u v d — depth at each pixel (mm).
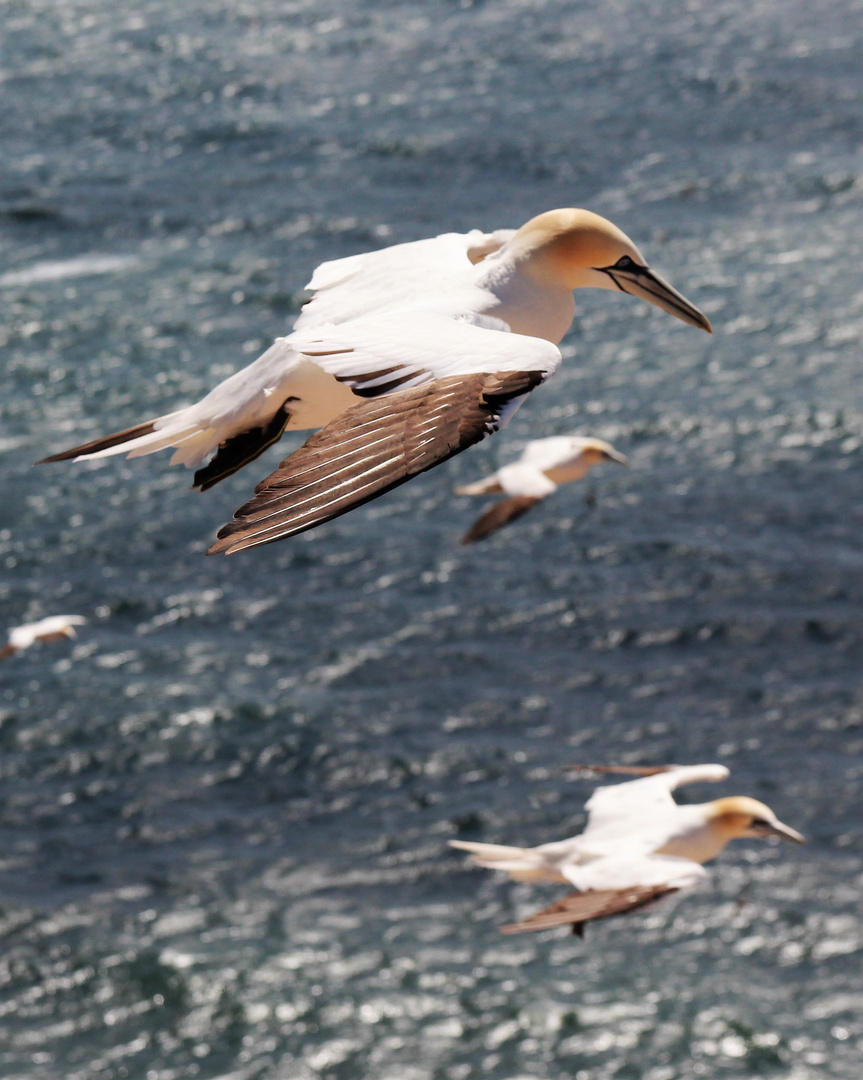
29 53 95250
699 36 100750
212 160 82375
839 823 42062
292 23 101500
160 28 99438
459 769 44156
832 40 100625
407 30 101250
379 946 37906
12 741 44594
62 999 36031
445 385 4867
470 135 85188
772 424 60219
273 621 50406
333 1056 34500
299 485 4453
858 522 55219
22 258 71812
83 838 41312
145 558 52844
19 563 52156
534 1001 36031
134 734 45031
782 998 36156
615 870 18266
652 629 50406
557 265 7621
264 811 42656
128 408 59906
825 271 71000
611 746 45281
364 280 7270
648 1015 35625
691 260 72375
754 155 83688
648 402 61750
